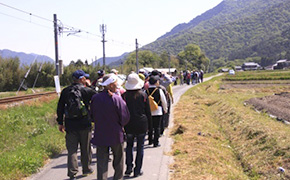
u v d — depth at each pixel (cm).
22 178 629
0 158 716
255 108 1594
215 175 611
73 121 591
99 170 531
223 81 5291
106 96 531
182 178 588
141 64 11062
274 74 6444
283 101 2033
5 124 1009
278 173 628
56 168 698
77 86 602
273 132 854
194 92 2772
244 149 852
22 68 4106
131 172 623
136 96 603
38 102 1507
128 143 619
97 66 5131
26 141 912
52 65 4328
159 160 716
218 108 1656
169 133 1027
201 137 933
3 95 2634
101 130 526
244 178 643
